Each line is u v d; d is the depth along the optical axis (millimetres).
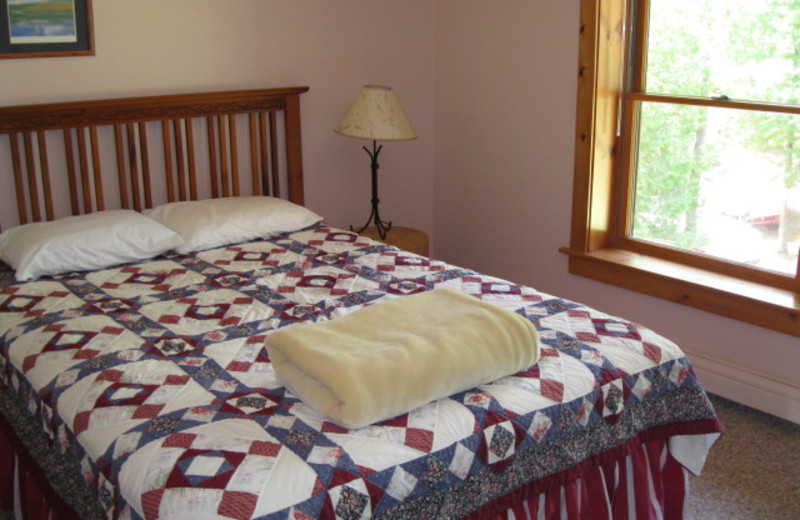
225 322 2176
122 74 2996
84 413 1733
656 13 2998
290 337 1801
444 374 1704
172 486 1459
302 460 1514
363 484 1495
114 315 2232
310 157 3557
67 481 1795
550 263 3449
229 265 2676
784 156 2709
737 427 2750
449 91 3748
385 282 2488
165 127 3076
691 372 2070
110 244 2641
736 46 2771
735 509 2322
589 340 2039
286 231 3039
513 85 3422
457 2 3604
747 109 2764
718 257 2986
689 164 3004
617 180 3252
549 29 3213
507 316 1901
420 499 1569
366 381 1628
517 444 1706
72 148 2918
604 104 3113
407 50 3705
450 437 1630
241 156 3363
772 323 2713
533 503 1791
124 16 2951
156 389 1797
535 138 3379
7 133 2760
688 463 2109
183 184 3178
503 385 1812
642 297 3119
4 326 2219
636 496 2016
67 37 2840
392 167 3803
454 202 3859
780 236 2781
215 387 1807
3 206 2855
